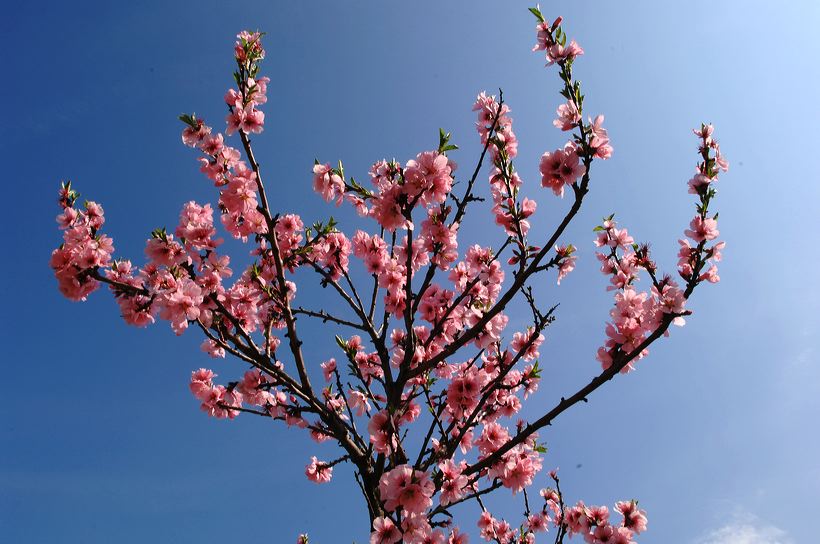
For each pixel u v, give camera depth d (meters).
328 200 4.76
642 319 4.35
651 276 4.98
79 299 4.36
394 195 4.38
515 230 4.86
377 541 3.87
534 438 5.15
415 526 3.84
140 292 4.36
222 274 4.67
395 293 5.54
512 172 4.94
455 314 5.41
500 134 4.82
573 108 4.14
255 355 4.63
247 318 5.20
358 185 4.67
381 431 4.52
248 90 4.57
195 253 4.70
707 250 4.24
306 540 6.90
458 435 4.80
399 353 5.45
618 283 5.17
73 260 4.30
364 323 5.44
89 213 4.68
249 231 4.91
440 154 4.46
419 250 5.19
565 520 6.09
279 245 5.47
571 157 4.21
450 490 4.41
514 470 4.95
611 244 5.34
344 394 5.20
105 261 4.53
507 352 5.42
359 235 5.55
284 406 5.08
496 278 5.37
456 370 6.14
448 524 5.27
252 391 5.10
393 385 4.98
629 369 4.54
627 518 5.52
